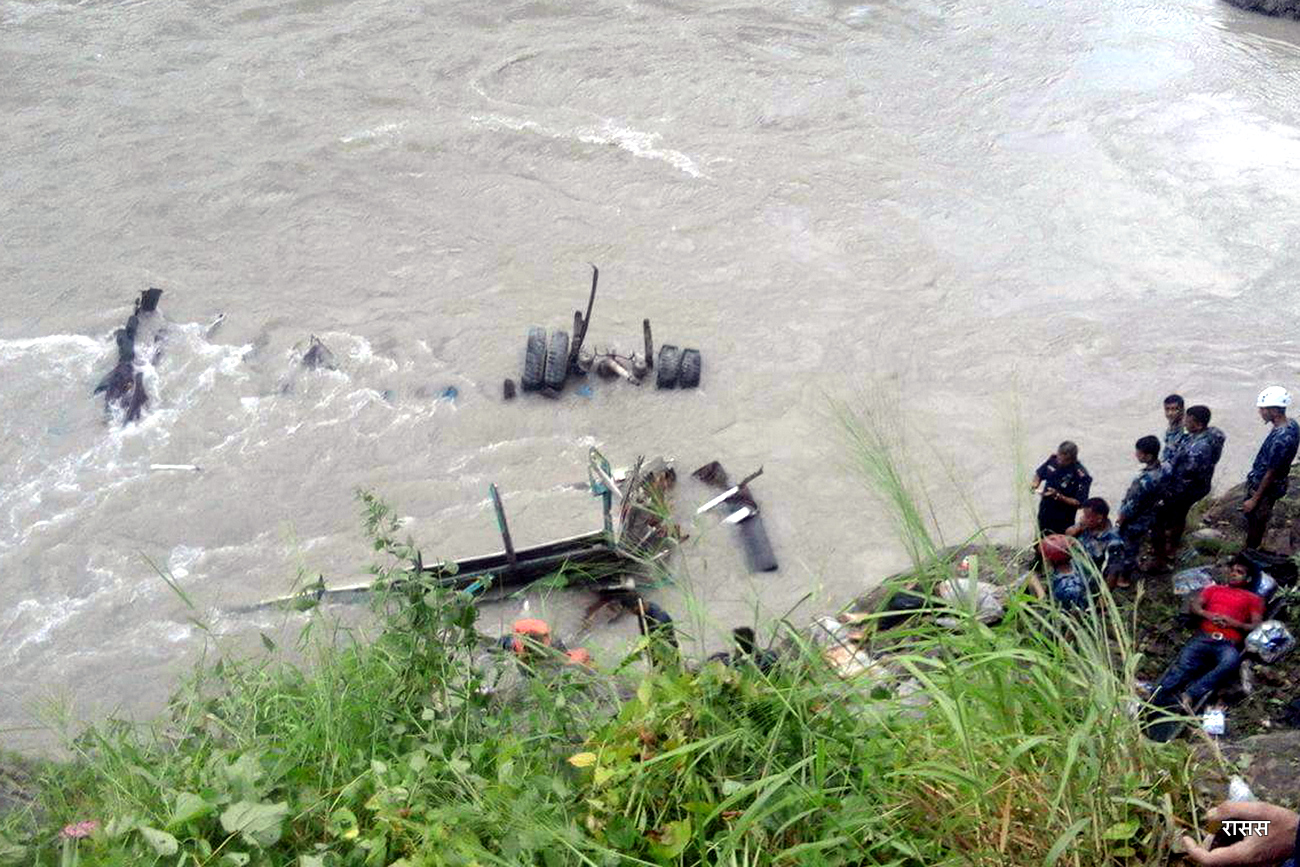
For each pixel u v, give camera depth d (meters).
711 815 3.01
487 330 18.80
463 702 4.26
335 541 14.69
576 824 3.33
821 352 18.28
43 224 21.50
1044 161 23.88
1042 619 3.59
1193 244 21.08
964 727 3.15
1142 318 19.05
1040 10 31.52
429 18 29.86
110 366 18.11
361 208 22.12
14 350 18.39
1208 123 25.25
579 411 16.98
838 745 3.38
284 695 4.42
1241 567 10.23
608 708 4.25
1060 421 16.70
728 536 14.16
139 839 3.50
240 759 3.79
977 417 16.78
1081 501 12.41
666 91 26.61
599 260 20.75
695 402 17.12
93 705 12.27
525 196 22.62
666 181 23.11
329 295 19.73
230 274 20.25
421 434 16.62
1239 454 15.96
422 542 14.53
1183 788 3.41
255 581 14.05
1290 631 9.92
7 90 25.98
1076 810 3.12
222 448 16.44
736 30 29.72
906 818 3.20
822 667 3.64
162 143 24.08
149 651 13.08
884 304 19.48
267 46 28.16
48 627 13.52
